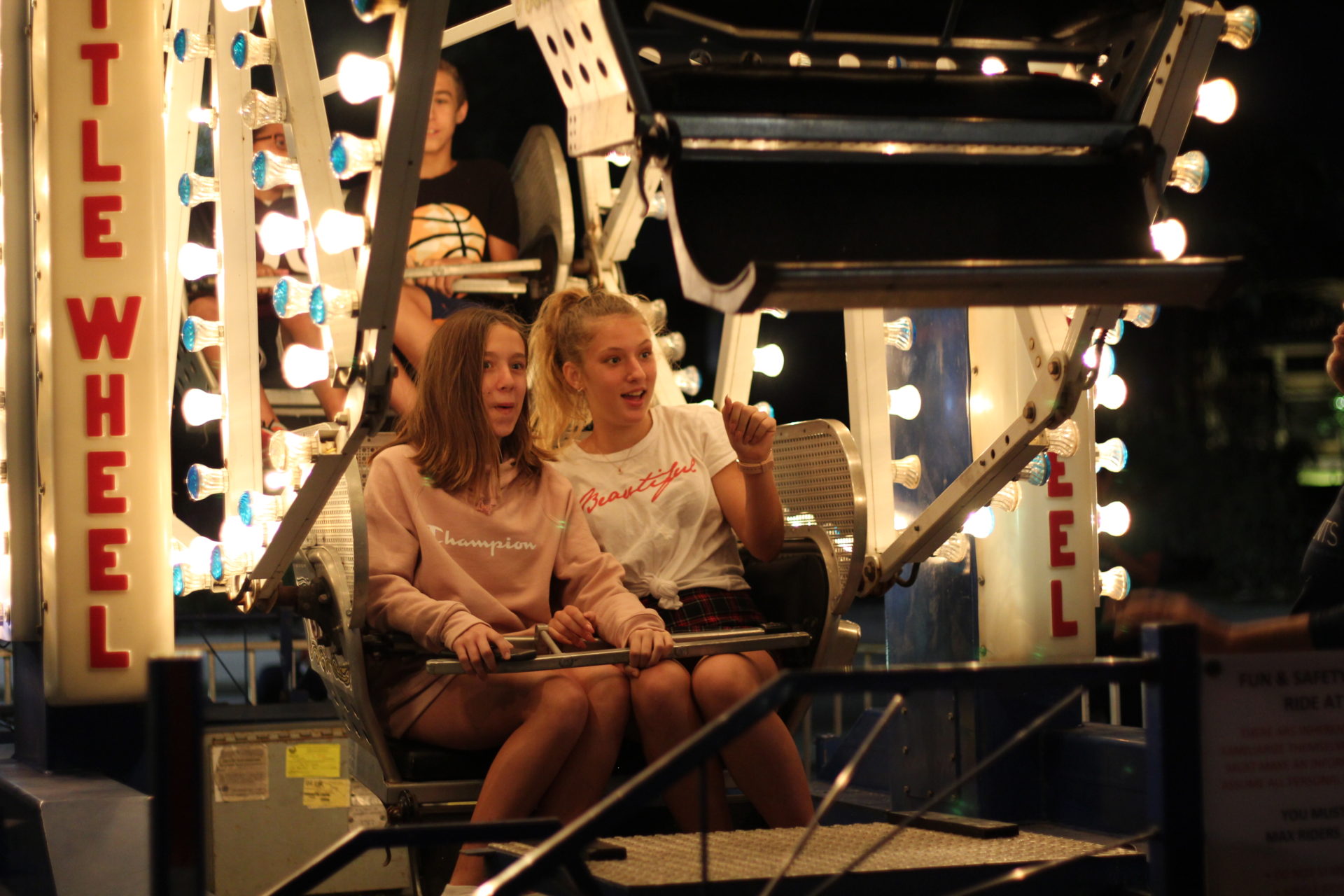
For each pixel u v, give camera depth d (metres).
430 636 2.66
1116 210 2.20
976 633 3.19
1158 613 2.33
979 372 3.19
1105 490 3.71
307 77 2.50
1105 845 1.82
